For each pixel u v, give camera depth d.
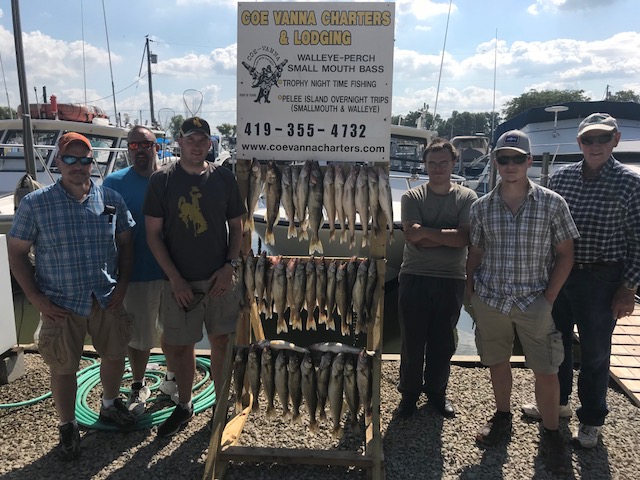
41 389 4.12
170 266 3.11
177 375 3.46
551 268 3.14
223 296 3.30
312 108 3.13
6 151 8.48
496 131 13.67
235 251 3.24
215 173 3.18
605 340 3.22
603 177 3.19
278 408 3.79
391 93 3.09
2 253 4.05
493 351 3.25
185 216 3.10
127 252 3.37
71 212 3.03
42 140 8.56
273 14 3.06
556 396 3.11
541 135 11.67
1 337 4.05
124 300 3.68
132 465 3.15
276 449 3.08
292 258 3.26
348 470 3.12
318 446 3.36
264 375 3.08
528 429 3.55
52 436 3.44
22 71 6.56
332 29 3.06
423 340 3.66
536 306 3.01
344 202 3.12
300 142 3.17
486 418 3.71
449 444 3.39
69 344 3.09
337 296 3.16
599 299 3.20
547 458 3.14
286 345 3.11
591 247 3.21
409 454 3.28
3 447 3.31
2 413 3.73
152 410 3.85
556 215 2.96
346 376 2.99
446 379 3.72
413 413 3.77
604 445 3.35
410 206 3.63
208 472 2.83
